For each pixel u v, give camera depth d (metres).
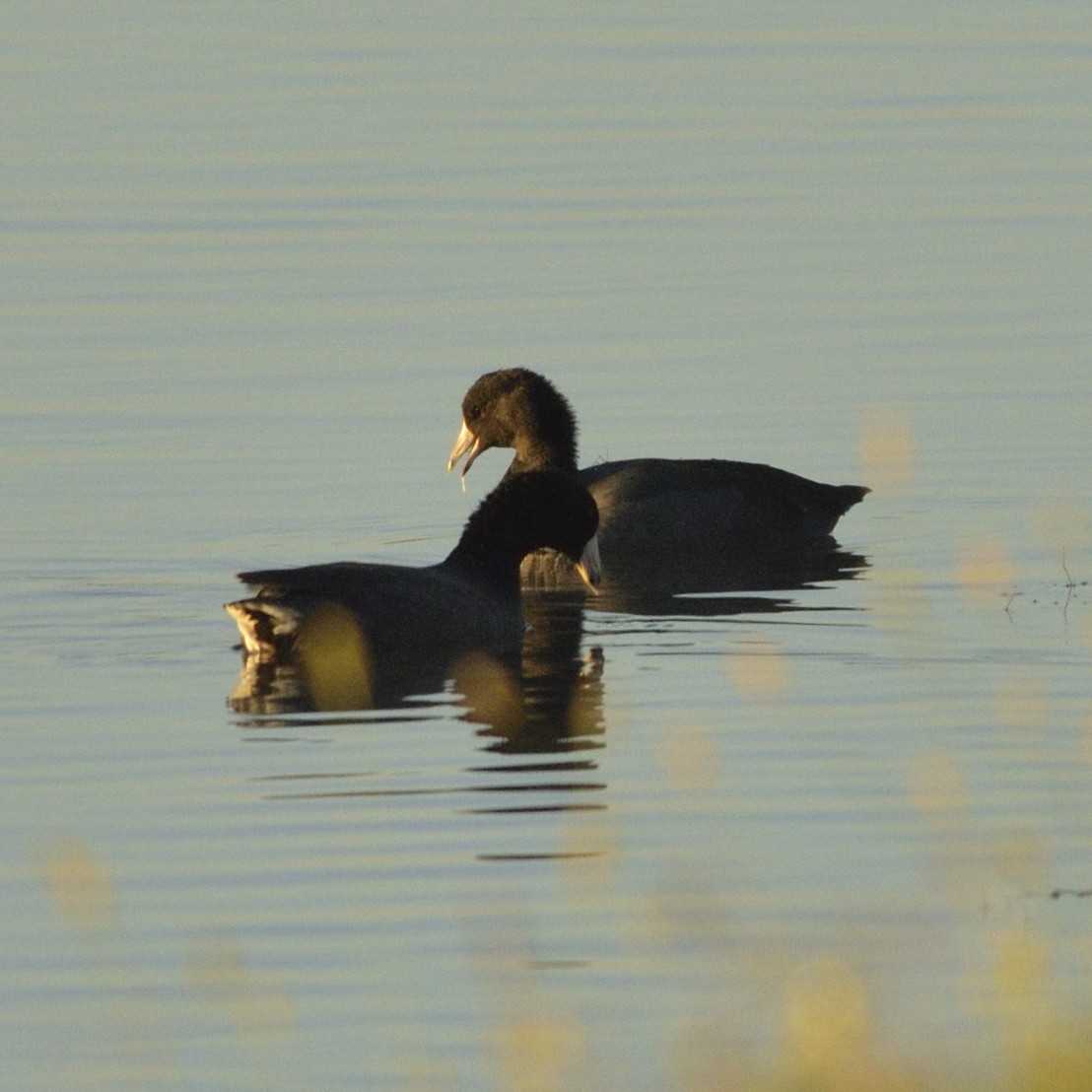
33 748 13.68
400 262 28.48
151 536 19.20
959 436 21.97
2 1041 9.69
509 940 10.58
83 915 10.94
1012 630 16.14
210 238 29.72
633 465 20.44
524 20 44.94
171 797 12.73
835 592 17.77
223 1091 9.16
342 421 22.69
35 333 25.59
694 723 14.03
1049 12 44.31
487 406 21.36
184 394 23.42
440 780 12.98
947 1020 9.42
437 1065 9.23
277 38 42.56
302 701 14.64
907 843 11.82
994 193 31.52
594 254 28.81
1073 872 11.36
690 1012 9.66
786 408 23.00
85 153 34.06
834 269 28.00
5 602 17.27
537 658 15.77
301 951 10.53
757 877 11.38
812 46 42.12
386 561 18.69
